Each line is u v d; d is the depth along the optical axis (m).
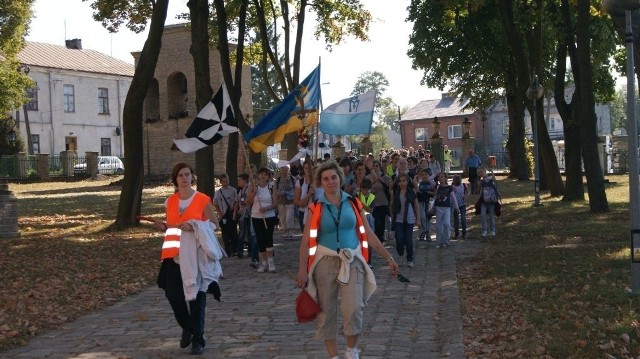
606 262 12.60
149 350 8.37
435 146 51.91
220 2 27.00
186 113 53.97
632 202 9.79
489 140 92.44
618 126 135.38
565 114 28.34
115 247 17.77
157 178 52.66
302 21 33.34
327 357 7.86
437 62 43.03
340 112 17.39
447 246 17.30
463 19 39.84
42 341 8.95
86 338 9.05
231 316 10.11
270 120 13.92
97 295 11.88
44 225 23.70
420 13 42.22
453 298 10.84
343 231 6.93
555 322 8.58
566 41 26.59
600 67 39.84
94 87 72.25
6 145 59.12
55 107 69.00
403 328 9.16
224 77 27.25
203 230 7.97
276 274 13.78
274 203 13.97
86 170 60.41
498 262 13.92
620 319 8.37
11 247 17.77
